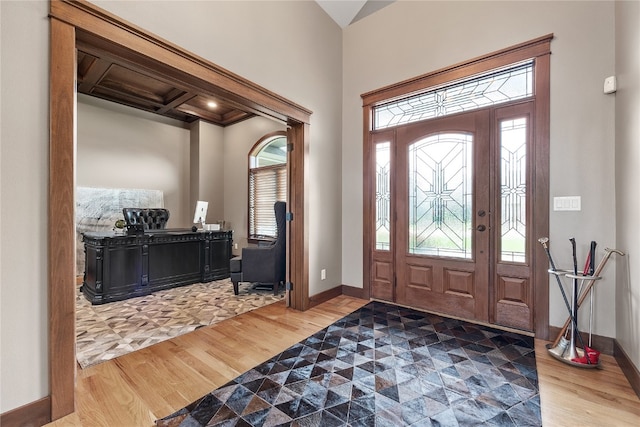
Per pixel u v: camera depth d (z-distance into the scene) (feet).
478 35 9.27
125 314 10.10
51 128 4.88
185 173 20.36
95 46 5.68
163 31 6.44
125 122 17.56
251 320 9.49
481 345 7.70
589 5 7.52
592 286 7.30
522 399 5.48
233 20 8.00
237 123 20.22
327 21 11.60
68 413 5.03
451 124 9.89
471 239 9.50
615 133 7.10
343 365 6.68
